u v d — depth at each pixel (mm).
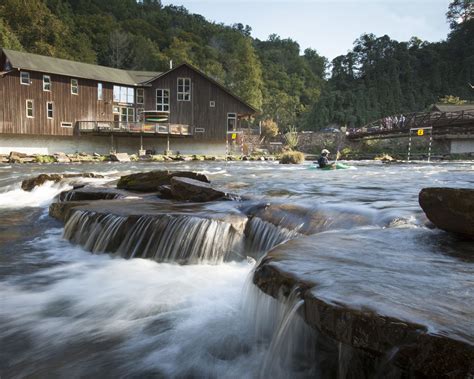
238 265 5828
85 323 4047
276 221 6164
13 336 3807
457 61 79125
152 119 37719
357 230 5004
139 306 4383
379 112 70250
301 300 2887
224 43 96500
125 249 6332
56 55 59750
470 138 42594
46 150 34875
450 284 2939
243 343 3549
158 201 8352
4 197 11258
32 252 6508
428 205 4773
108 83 37000
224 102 39062
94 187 10258
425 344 2131
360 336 2396
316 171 19141
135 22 86938
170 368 3285
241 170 20266
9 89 32312
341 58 87812
